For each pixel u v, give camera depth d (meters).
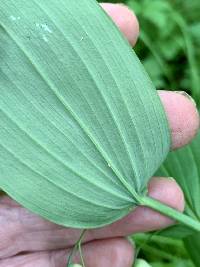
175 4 0.20
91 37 0.10
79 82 0.10
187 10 0.20
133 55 0.10
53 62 0.10
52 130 0.10
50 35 0.10
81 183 0.10
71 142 0.10
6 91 0.10
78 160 0.10
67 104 0.10
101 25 0.10
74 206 0.10
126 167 0.11
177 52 0.19
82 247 0.13
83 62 0.10
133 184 0.11
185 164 0.14
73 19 0.10
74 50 0.10
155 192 0.12
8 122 0.10
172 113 0.12
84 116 0.10
